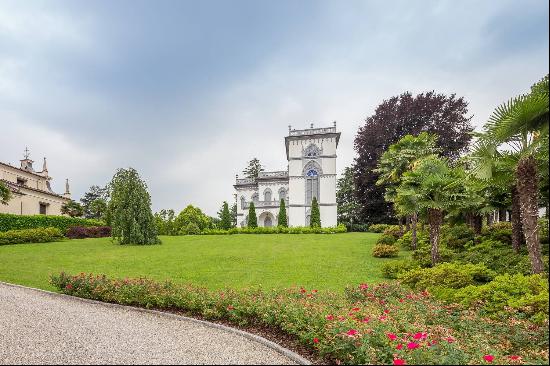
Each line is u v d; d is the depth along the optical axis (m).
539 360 5.19
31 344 6.41
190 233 38.16
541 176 10.62
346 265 15.73
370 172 31.27
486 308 7.80
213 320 8.33
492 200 15.40
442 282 10.41
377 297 9.42
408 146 21.86
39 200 36.97
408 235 20.81
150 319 8.59
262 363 5.62
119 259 17.73
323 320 6.38
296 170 44.91
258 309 7.70
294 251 19.91
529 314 7.08
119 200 23.86
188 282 12.89
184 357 5.84
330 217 43.34
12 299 10.38
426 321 7.36
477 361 5.03
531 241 8.94
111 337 6.93
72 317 8.53
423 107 31.77
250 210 42.03
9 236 24.75
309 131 45.28
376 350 5.24
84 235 30.06
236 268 15.30
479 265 11.06
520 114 8.20
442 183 12.90
